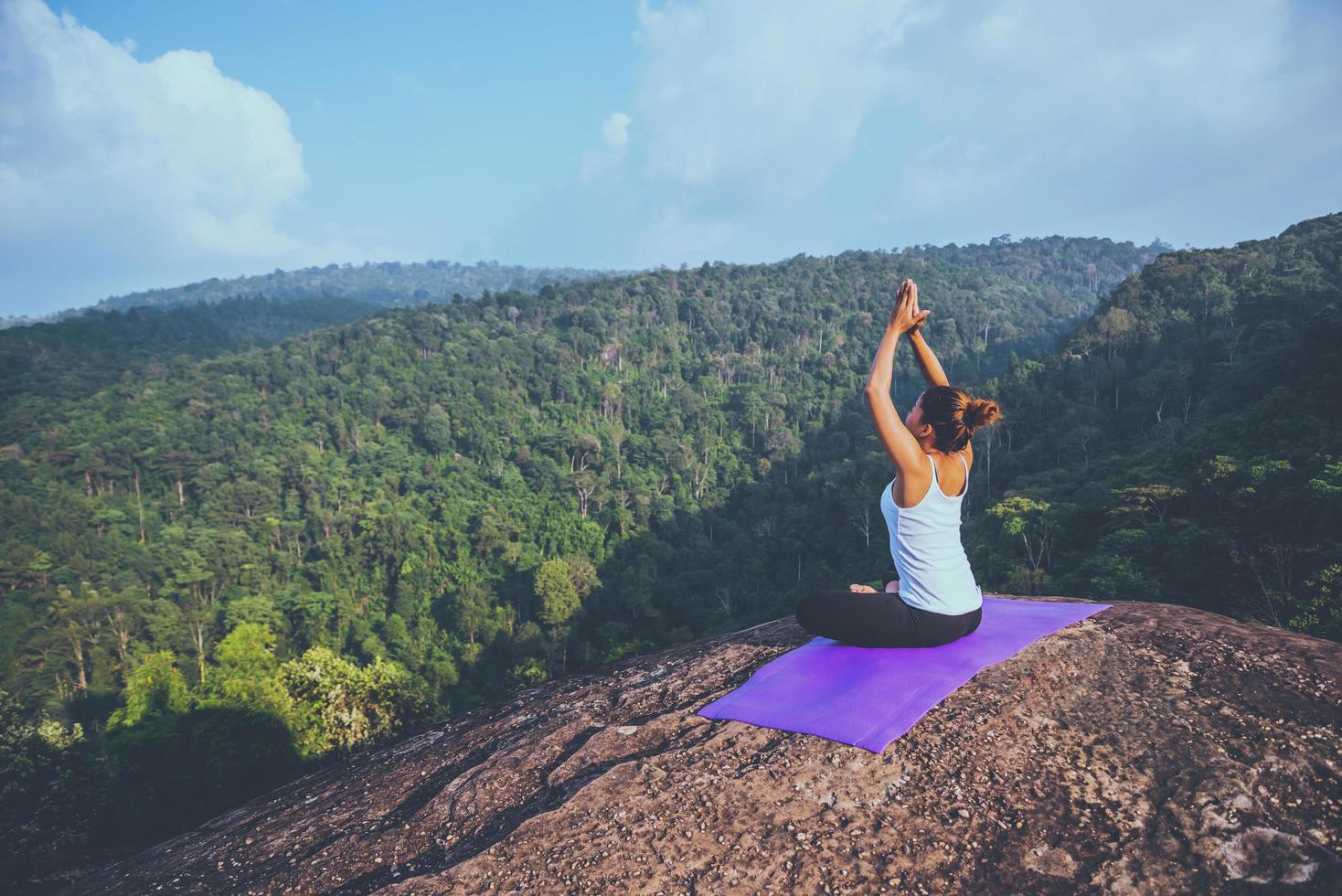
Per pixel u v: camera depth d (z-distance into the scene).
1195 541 22.98
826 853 1.88
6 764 16.03
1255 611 19.42
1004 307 133.38
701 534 67.19
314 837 2.50
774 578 53.78
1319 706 2.14
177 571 53.81
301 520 64.81
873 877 1.79
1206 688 2.30
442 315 117.69
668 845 1.96
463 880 1.96
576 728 2.73
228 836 2.75
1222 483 26.23
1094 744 2.14
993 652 2.59
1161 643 2.59
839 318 124.62
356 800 2.73
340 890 2.11
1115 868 1.74
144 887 2.45
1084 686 2.39
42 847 15.26
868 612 2.57
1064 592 25.77
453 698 44.97
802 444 79.06
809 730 2.32
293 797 3.01
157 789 16.28
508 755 2.64
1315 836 1.73
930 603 2.51
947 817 1.94
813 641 2.96
